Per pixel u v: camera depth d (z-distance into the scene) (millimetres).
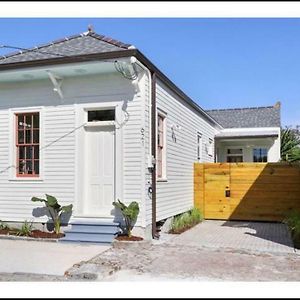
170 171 11859
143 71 9469
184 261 7375
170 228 11648
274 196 14234
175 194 12438
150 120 9773
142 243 8758
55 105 10227
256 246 9055
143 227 9258
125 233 9352
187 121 14156
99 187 9836
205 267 6934
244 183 14594
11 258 7547
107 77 9766
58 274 6457
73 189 9938
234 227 12586
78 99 10008
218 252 8250
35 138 10500
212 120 18891
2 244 8961
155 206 9930
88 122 9938
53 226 10047
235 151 22328
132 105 9531
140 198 9352
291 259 7617
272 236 10656
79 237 9281
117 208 9539
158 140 10930
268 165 14383
